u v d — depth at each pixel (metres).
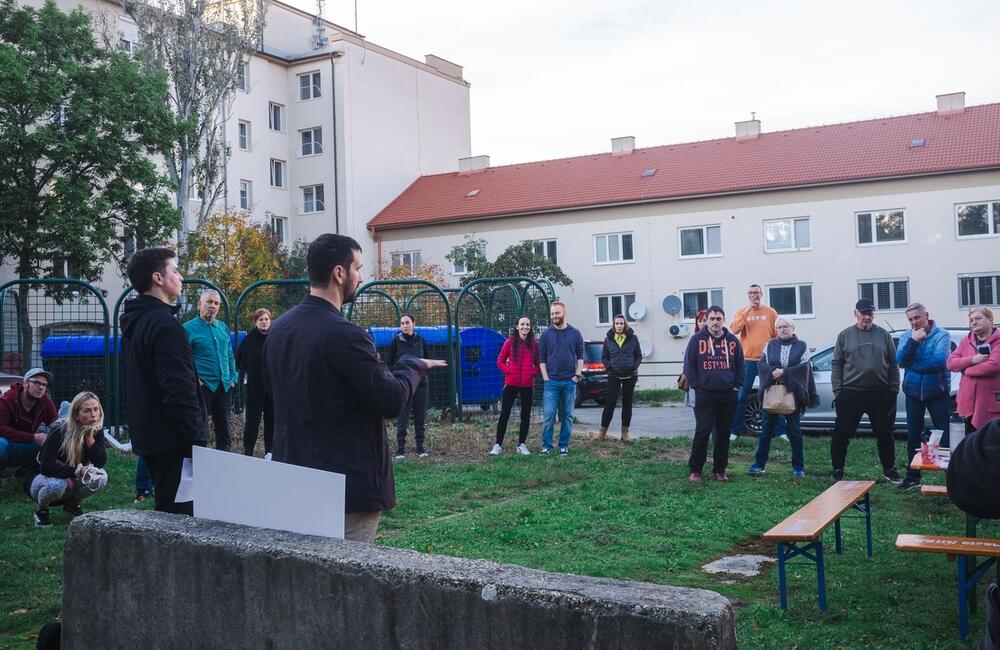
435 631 2.45
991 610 2.38
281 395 3.55
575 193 40.62
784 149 38.22
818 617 5.13
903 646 4.58
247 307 19.78
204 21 34.06
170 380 4.54
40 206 25.59
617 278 38.91
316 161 44.94
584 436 14.56
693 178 38.34
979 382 8.34
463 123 52.09
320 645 2.69
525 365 12.68
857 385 9.85
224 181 34.50
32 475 8.52
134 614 3.16
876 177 34.03
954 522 7.79
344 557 2.66
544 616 2.26
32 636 5.00
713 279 37.06
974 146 34.00
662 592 2.23
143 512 3.38
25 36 25.58
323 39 48.00
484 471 11.03
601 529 7.54
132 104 26.66
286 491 3.05
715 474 10.21
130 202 26.80
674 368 37.72
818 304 35.25
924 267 33.66
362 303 17.41
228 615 2.90
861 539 7.23
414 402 12.70
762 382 10.49
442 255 42.88
